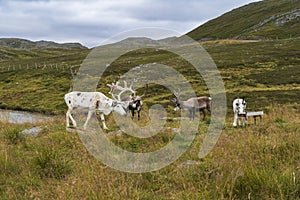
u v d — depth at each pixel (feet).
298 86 133.69
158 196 20.45
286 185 19.89
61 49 627.87
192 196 19.30
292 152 27.58
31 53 522.06
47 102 148.66
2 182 24.06
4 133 41.01
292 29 400.67
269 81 148.05
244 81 153.07
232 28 515.91
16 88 198.29
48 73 229.04
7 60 426.10
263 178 20.11
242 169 23.09
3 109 140.97
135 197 19.49
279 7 538.47
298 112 68.54
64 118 66.95
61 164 25.79
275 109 74.49
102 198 18.81
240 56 224.12
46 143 36.37
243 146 29.91
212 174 23.15
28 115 113.39
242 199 19.12
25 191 21.90
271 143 30.32
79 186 20.88
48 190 21.83
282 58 202.69
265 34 403.34
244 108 49.32
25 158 30.19
